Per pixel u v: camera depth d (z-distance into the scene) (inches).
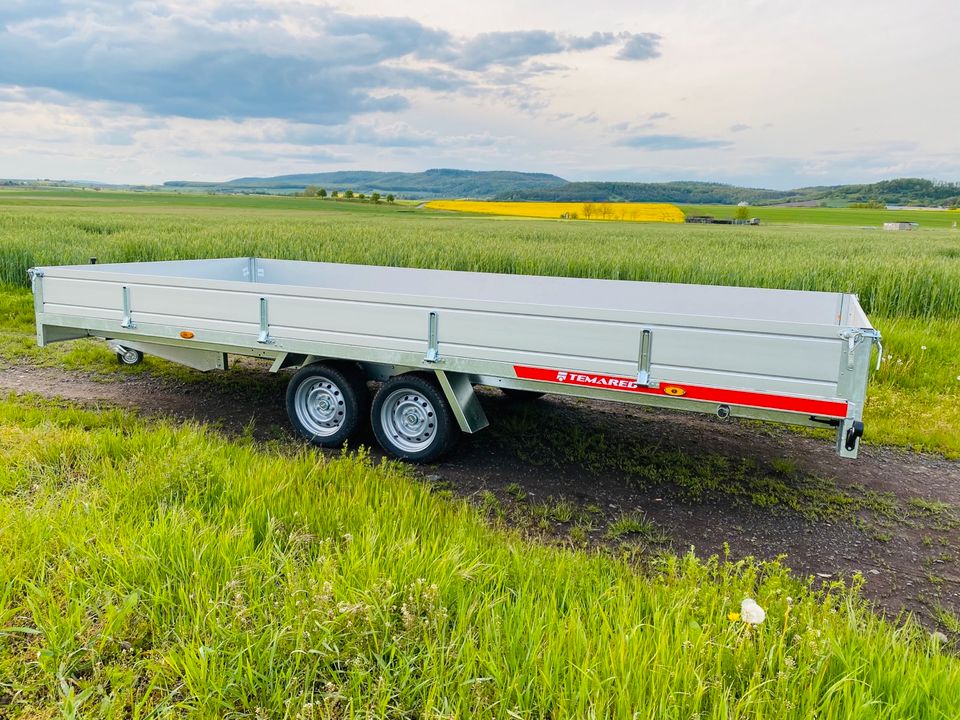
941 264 572.1
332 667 105.7
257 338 232.4
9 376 315.0
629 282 275.3
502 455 231.0
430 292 312.7
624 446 242.4
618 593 126.0
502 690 98.7
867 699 96.3
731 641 107.0
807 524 188.1
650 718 92.0
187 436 208.2
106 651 110.0
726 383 173.5
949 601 151.5
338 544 138.6
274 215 2335.1
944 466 236.7
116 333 257.9
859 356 160.1
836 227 2787.9
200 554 129.0
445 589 122.0
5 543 134.6
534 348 193.0
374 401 222.4
